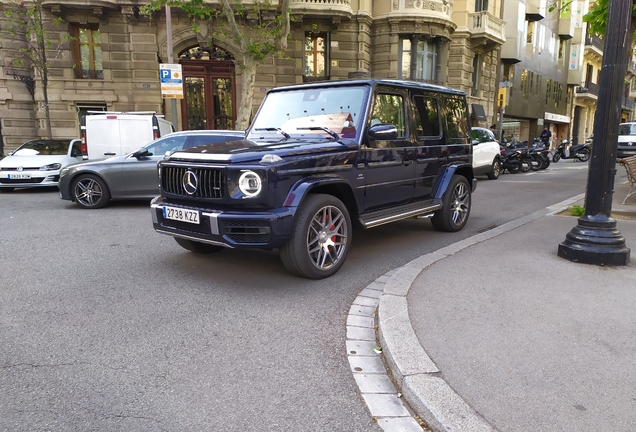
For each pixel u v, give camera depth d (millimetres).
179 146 9320
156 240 6516
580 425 2322
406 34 22031
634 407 2457
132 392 2777
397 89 5680
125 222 7824
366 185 5160
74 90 20172
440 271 4613
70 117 20344
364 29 21734
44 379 2908
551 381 2697
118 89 20312
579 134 46312
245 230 4246
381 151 5328
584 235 4910
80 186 9195
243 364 3121
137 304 4141
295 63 21312
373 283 4672
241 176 4160
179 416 2553
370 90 5242
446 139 6652
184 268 5184
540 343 3143
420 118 6113
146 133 11523
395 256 5727
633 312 3643
